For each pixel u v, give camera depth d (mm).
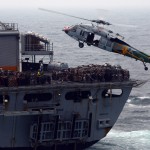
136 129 169500
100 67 146750
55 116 138875
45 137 139125
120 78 144000
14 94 133250
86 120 142125
